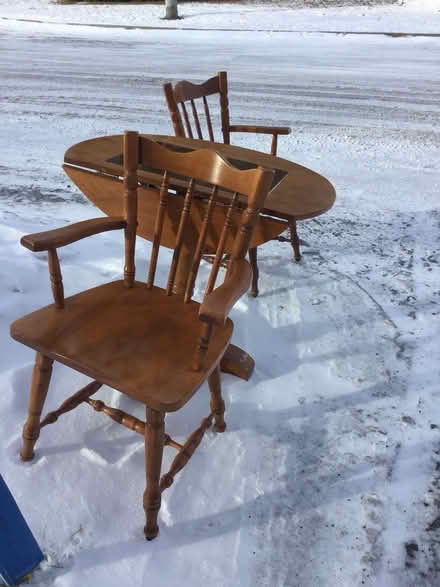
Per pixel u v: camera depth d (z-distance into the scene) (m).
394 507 1.62
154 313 1.64
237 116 5.65
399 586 1.42
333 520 1.58
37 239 1.44
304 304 2.61
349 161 4.55
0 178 3.94
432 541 1.53
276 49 9.50
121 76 7.40
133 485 1.63
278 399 2.02
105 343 1.46
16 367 1.99
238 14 13.45
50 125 5.23
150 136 2.65
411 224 3.48
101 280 2.62
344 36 10.52
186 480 1.66
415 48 9.32
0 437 1.74
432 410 1.99
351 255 3.09
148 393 1.29
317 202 2.01
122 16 13.55
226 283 1.37
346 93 6.59
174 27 12.03
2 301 2.34
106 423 1.85
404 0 13.55
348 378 2.14
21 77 7.20
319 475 1.72
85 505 1.56
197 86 2.76
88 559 1.43
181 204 2.05
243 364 2.09
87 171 2.26
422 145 4.95
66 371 2.04
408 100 6.32
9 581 1.35
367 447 1.83
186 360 1.43
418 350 2.31
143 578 1.39
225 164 1.50
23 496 1.57
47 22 12.78
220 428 1.84
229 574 1.42
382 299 2.67
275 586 1.40
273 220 1.97
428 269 2.96
